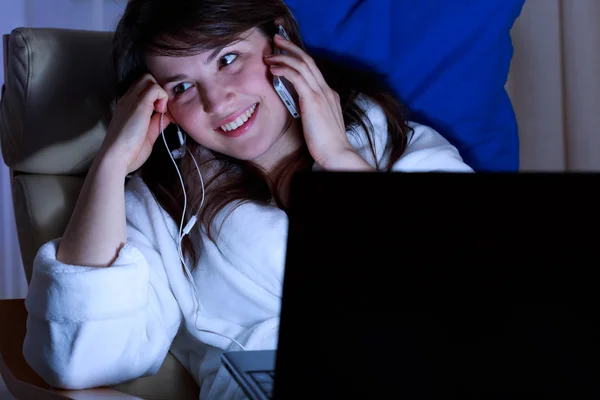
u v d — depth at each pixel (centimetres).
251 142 123
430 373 66
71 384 104
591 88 187
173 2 113
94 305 104
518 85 194
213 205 126
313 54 152
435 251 67
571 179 66
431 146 140
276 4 123
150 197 130
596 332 66
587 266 66
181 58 115
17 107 130
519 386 66
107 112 134
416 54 161
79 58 134
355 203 67
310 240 67
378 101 144
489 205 67
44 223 130
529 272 66
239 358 92
